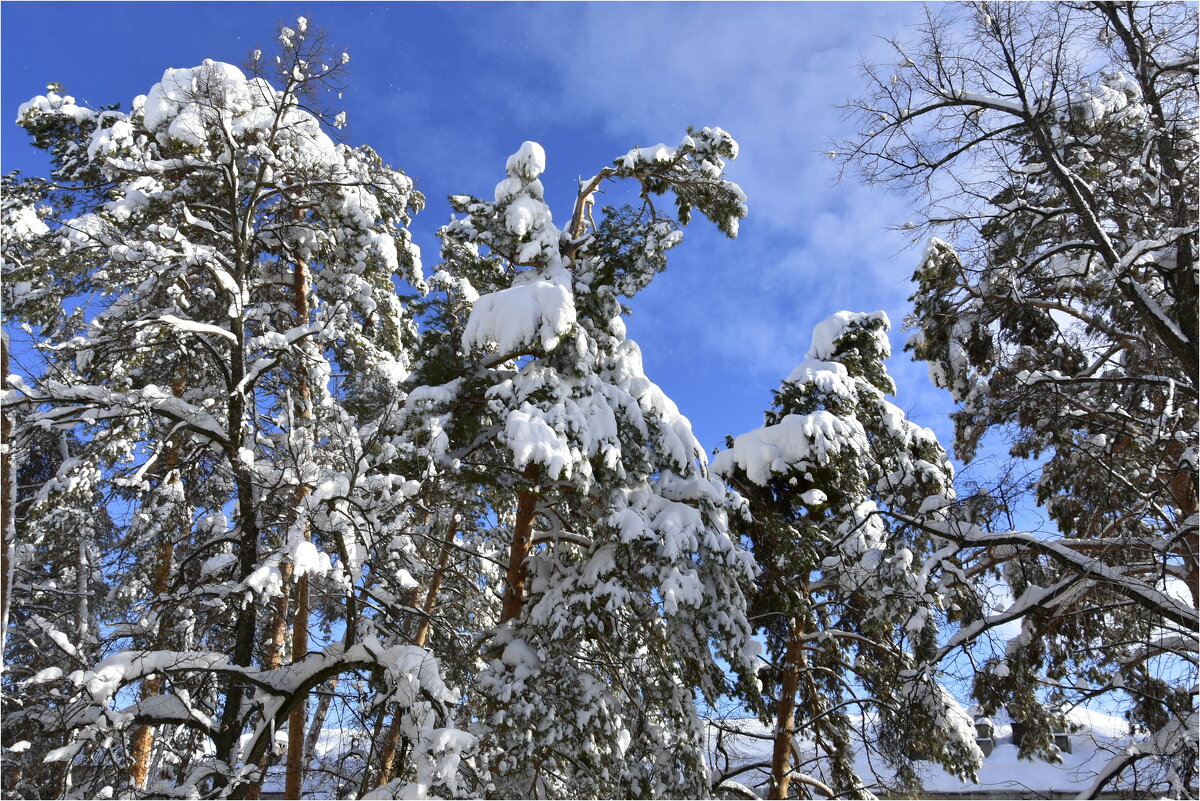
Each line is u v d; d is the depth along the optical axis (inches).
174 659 408.8
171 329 491.8
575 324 550.9
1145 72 395.5
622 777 518.0
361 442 492.1
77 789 408.5
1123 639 438.3
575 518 636.1
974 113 407.2
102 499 494.3
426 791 354.3
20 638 679.1
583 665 538.3
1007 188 425.4
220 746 422.6
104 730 379.6
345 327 601.0
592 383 571.8
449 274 738.2
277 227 619.2
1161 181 401.7
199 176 565.9
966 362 549.0
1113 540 392.2
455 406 564.7
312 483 439.2
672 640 524.4
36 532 597.9
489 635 550.3
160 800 386.3
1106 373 464.8
